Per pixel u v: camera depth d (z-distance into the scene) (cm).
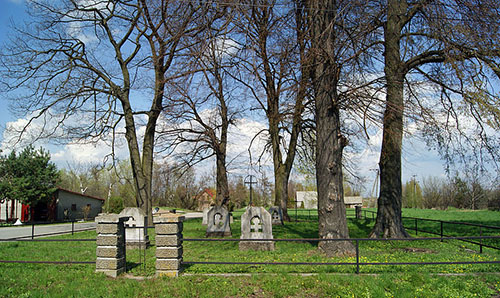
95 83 1881
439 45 1204
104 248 852
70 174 7250
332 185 1134
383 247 1213
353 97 1021
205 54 1033
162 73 1891
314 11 1146
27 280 802
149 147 1984
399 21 1390
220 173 2555
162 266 820
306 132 2333
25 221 4062
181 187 5600
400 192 1398
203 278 795
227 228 1777
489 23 1078
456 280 746
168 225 826
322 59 1113
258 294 700
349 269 852
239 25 1034
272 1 1206
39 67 1828
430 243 1294
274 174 2497
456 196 4944
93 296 691
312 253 1100
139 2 1794
